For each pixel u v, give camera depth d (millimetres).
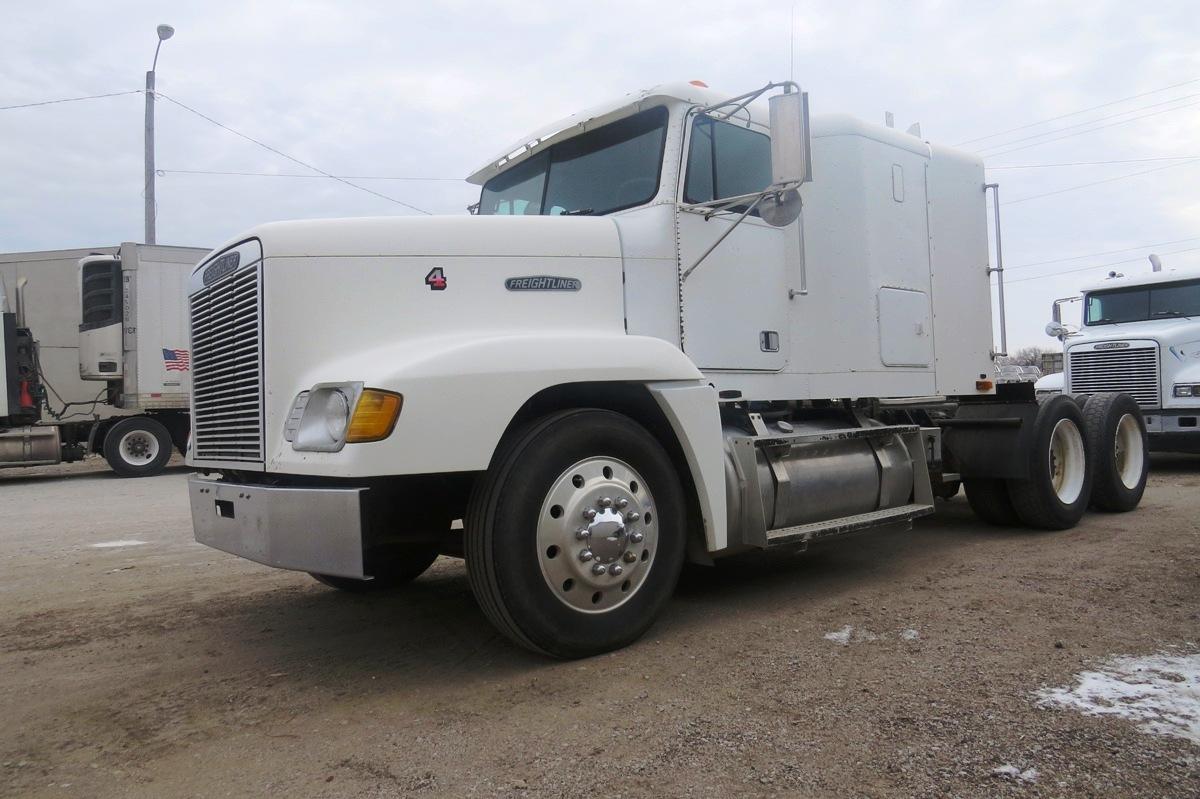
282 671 3746
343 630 4383
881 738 2789
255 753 2869
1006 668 3412
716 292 4707
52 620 4770
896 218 5879
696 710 3078
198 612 4852
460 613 4652
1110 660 3473
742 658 3656
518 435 3604
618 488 3742
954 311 6395
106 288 15016
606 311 4262
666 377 4031
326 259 3730
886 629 4031
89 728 3146
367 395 3264
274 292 3656
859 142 5652
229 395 4008
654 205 4543
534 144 5219
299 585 5512
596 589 3684
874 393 5613
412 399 3320
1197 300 11867
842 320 5441
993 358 6801
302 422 3500
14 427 14352
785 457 4734
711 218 4703
